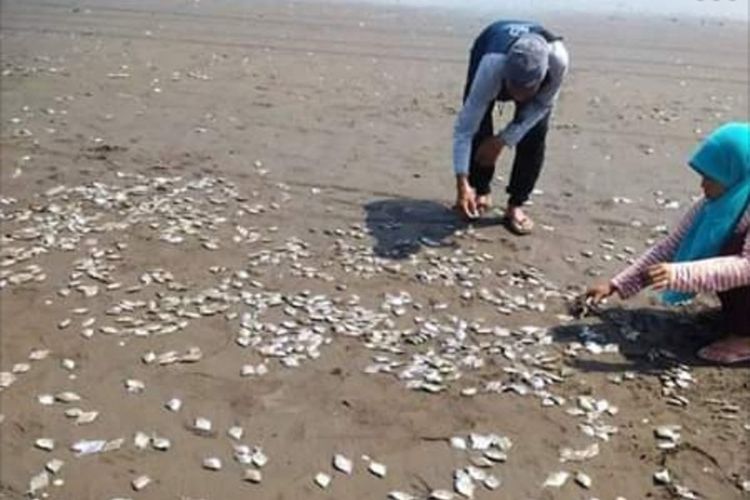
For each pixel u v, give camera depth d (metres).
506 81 5.18
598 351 4.64
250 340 4.73
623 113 9.27
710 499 3.60
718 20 15.08
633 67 11.46
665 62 11.82
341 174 7.21
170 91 9.82
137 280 5.36
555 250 5.89
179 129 8.35
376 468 3.76
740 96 10.12
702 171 4.42
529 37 5.17
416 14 15.12
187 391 4.27
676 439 3.96
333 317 4.98
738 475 3.73
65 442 3.89
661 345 4.69
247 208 6.47
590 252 5.88
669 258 4.74
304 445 3.90
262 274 5.47
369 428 4.03
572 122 8.88
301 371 4.46
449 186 6.99
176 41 12.66
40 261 5.57
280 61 11.46
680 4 16.27
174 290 5.25
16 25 13.62
